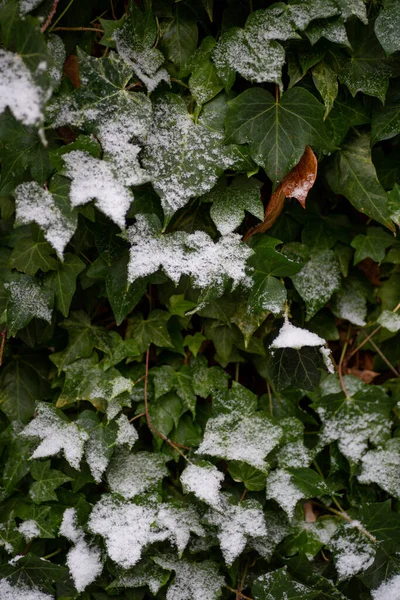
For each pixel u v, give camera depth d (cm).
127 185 75
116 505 79
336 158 80
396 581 80
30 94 69
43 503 81
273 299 77
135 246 76
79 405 82
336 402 82
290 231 82
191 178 76
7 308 78
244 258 77
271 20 76
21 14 72
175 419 81
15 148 76
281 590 79
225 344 82
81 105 75
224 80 76
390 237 82
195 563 80
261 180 80
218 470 81
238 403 81
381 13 75
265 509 82
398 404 82
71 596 81
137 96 75
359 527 81
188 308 80
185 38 77
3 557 81
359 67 78
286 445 81
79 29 76
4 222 80
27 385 82
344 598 79
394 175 82
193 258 77
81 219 79
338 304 84
